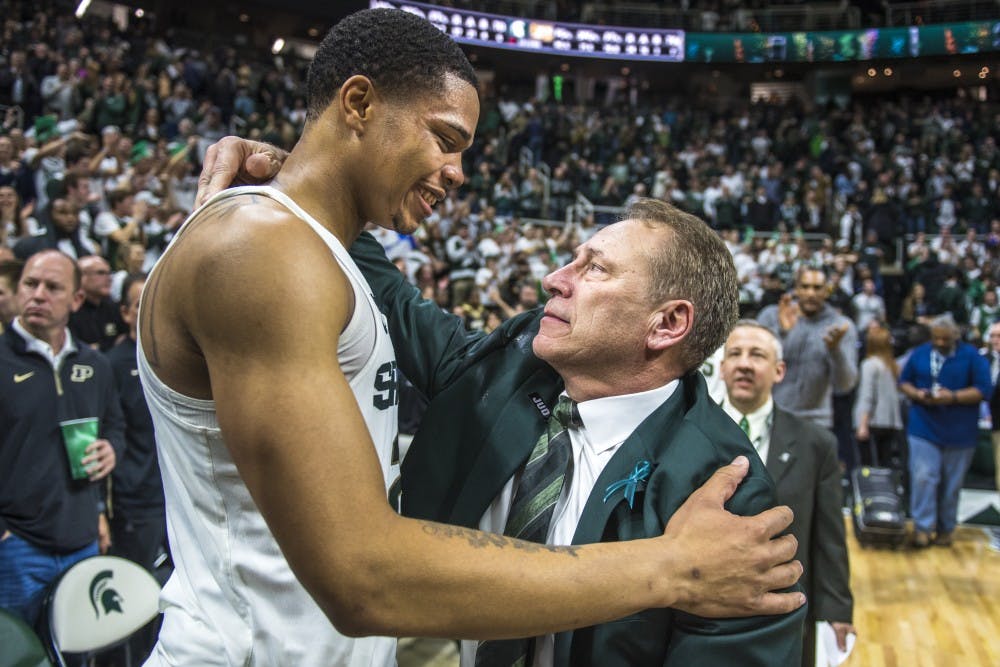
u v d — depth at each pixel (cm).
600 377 109
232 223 82
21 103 862
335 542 76
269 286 78
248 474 79
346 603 77
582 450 110
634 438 105
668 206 113
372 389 94
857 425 538
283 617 90
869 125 1627
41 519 237
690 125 1584
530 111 1467
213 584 92
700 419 107
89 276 344
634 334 106
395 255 711
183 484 92
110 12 1455
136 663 235
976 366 471
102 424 267
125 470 300
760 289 933
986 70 1859
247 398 77
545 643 103
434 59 94
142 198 603
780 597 92
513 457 110
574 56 1758
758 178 1350
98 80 934
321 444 76
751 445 108
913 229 1261
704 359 112
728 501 97
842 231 1175
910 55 1745
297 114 1185
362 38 93
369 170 95
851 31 1759
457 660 144
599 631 97
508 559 81
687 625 94
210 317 79
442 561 79
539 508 105
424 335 129
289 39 1692
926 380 478
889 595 408
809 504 213
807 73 1914
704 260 108
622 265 106
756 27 1816
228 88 1120
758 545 91
